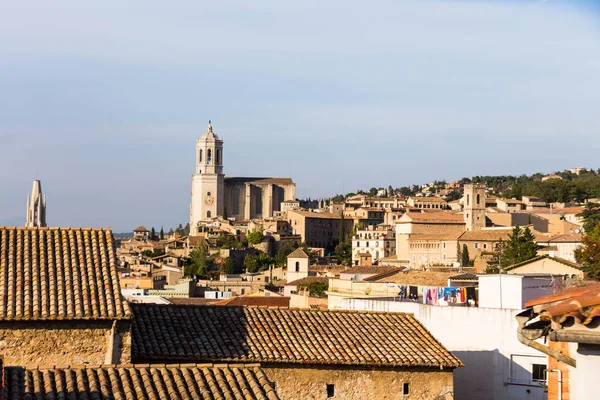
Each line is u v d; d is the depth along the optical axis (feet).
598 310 71.61
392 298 269.64
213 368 128.88
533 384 192.95
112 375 122.52
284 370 160.15
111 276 158.30
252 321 172.35
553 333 73.26
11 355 142.51
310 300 387.75
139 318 167.22
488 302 210.79
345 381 162.40
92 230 171.01
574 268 291.99
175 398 119.34
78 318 144.87
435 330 206.69
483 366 198.80
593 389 71.77
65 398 115.03
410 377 165.78
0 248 160.45
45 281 152.66
